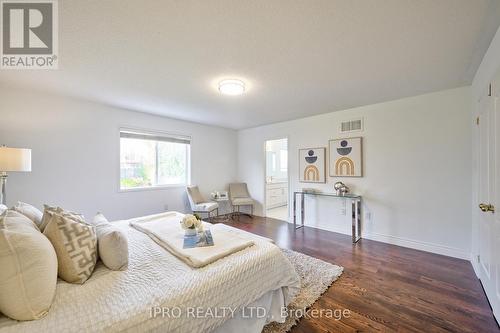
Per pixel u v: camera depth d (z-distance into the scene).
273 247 1.73
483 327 1.58
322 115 4.13
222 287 1.25
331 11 1.43
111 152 3.62
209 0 1.33
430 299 1.92
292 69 2.27
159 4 1.37
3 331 0.82
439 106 2.93
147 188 4.09
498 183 1.62
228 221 4.77
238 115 4.24
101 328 0.86
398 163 3.28
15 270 0.89
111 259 1.31
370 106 3.54
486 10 1.42
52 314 0.92
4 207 1.81
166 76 2.44
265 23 1.55
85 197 3.35
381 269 2.48
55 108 3.08
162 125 4.31
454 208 2.84
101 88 2.80
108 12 1.44
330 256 2.85
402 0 1.34
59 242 1.18
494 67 1.72
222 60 2.08
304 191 4.23
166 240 1.75
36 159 2.95
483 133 2.08
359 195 3.67
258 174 5.35
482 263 2.11
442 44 1.82
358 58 2.05
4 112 2.74
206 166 5.11
